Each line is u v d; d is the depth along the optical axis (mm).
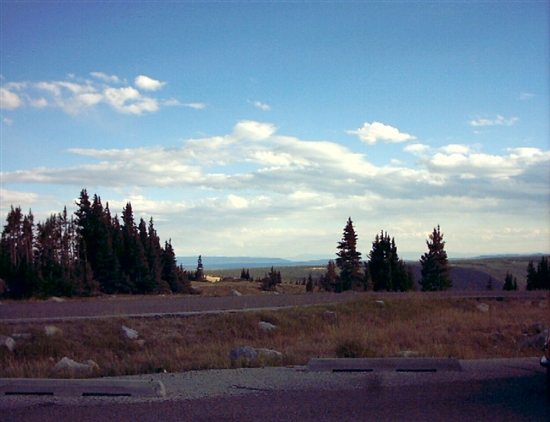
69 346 18984
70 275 46406
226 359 13938
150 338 20422
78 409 9266
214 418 8594
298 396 9820
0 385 10391
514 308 28047
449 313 25953
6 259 47688
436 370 11875
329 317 24484
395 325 22328
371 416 8531
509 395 9703
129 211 62062
